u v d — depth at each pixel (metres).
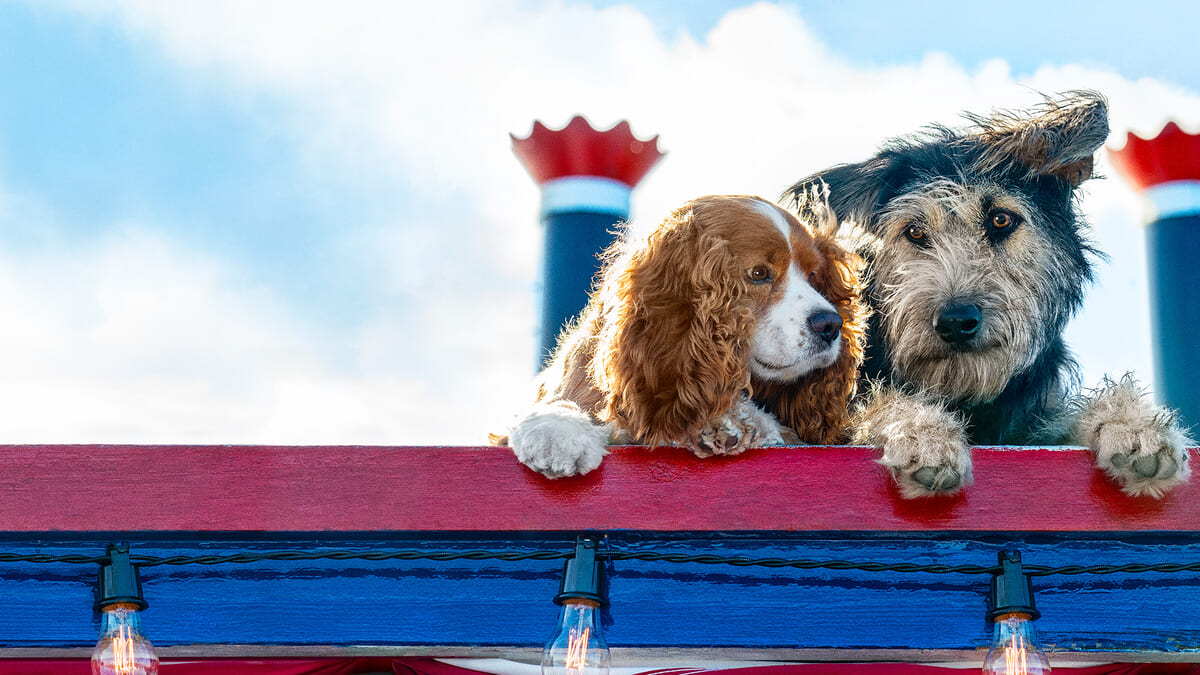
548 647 2.33
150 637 2.65
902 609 2.71
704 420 3.27
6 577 2.67
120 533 2.68
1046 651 2.70
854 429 3.84
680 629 2.69
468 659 3.11
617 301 3.68
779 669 2.99
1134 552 2.77
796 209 4.62
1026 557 2.77
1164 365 4.88
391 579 2.71
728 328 3.46
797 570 2.73
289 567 2.71
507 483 2.75
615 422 3.44
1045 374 4.56
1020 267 4.38
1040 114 4.63
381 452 2.75
